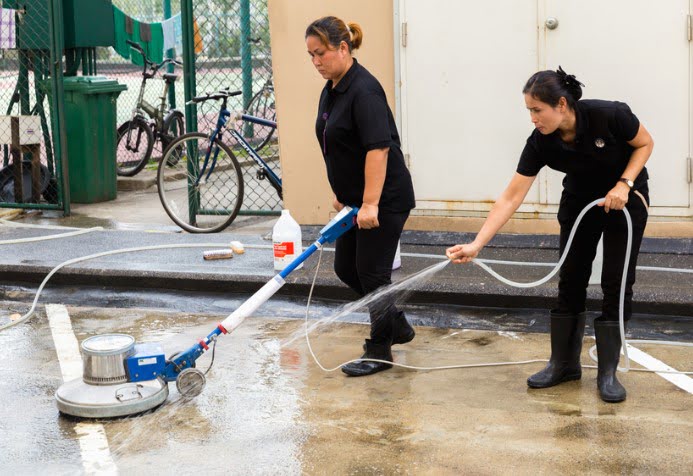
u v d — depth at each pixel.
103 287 7.13
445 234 7.43
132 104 17.50
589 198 4.53
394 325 5.09
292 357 5.43
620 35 6.77
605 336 4.59
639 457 3.92
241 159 11.15
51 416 4.61
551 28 6.90
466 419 4.40
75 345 5.79
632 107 6.83
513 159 7.20
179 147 11.06
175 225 9.00
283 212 6.87
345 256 5.10
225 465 3.99
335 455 4.05
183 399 4.77
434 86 7.29
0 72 10.39
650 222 6.92
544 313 6.08
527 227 7.26
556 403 4.56
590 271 4.71
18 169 9.52
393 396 4.73
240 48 10.27
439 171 7.40
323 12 7.58
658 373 4.92
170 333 6.00
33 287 7.21
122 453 4.15
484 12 7.05
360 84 4.68
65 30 9.80
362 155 4.77
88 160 10.08
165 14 13.37
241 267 7.05
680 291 5.92
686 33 6.64
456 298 6.29
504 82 7.11
